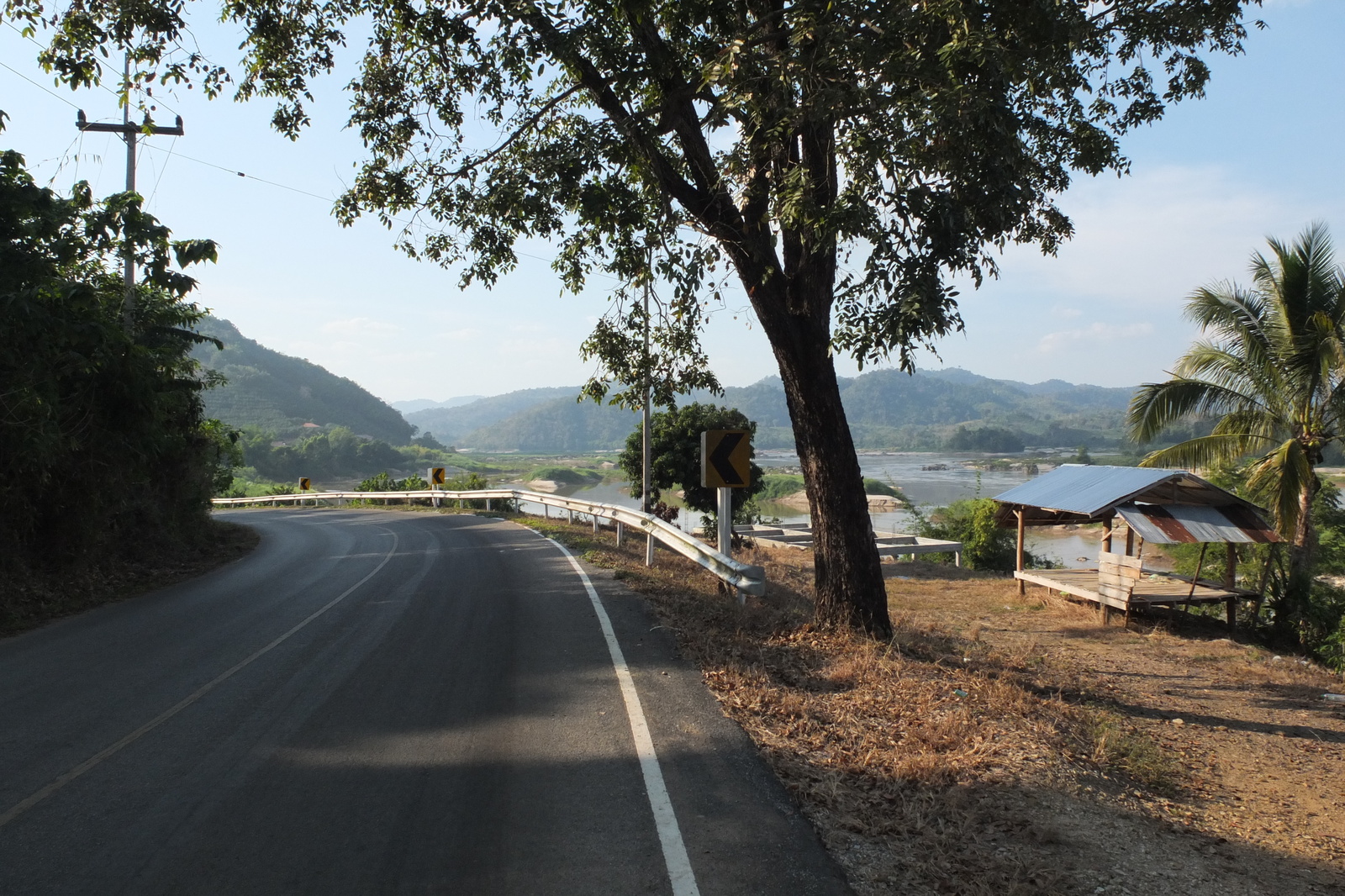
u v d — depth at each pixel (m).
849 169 7.61
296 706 6.52
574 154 9.49
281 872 3.96
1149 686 9.98
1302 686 10.47
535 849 4.17
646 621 9.59
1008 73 7.42
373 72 10.57
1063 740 6.43
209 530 21.11
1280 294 18.19
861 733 5.98
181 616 10.56
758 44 8.39
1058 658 11.14
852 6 7.62
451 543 19.73
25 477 11.63
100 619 10.52
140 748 5.62
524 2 8.62
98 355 12.17
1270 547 18.73
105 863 4.05
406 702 6.59
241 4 9.77
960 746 5.84
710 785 4.94
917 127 7.23
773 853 4.14
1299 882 4.60
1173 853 4.74
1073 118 10.16
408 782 5.01
